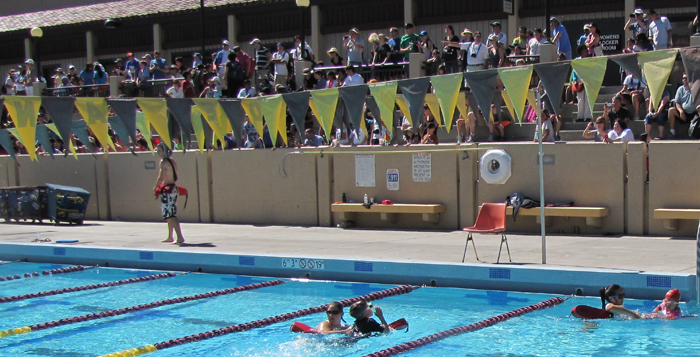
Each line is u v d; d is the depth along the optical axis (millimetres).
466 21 19125
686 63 6996
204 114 10070
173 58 23453
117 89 19422
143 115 12523
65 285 10211
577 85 13719
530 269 8562
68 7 26766
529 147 12180
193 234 13562
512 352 6332
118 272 11195
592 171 11719
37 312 8594
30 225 16094
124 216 16875
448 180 12906
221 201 15508
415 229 13273
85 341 7262
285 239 12406
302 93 9586
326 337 7055
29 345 7129
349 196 13914
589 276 8227
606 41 17391
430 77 8492
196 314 8289
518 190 12297
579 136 13250
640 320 7219
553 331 6961
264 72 18688
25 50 26094
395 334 7109
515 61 14703
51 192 15906
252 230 13977
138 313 8422
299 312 8086
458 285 9055
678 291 7328
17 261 12461
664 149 11195
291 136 15391
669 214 10914
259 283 9750
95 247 11812
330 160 14180
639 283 7969
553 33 15203
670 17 16656
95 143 17438
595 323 7199
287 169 14594
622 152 11500
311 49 21016
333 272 9867
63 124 9109
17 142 18609
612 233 11633
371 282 9594
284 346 6797
